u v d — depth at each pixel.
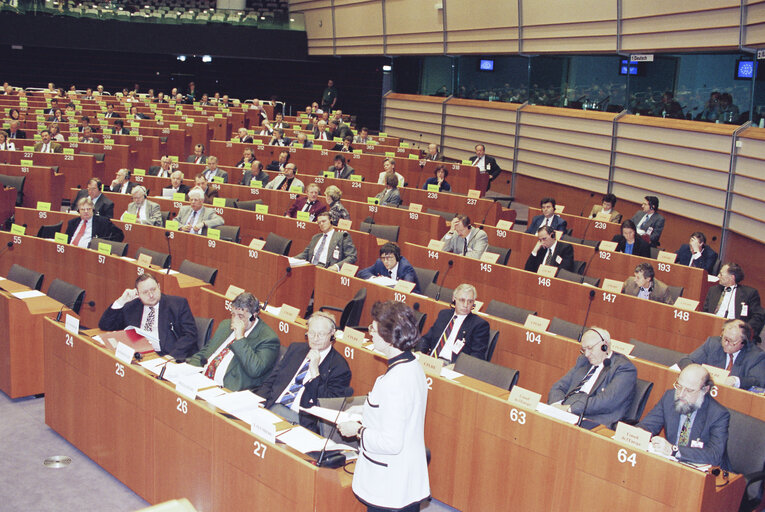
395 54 20.94
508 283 8.32
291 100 26.86
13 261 8.62
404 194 13.05
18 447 5.39
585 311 7.72
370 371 5.39
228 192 12.02
